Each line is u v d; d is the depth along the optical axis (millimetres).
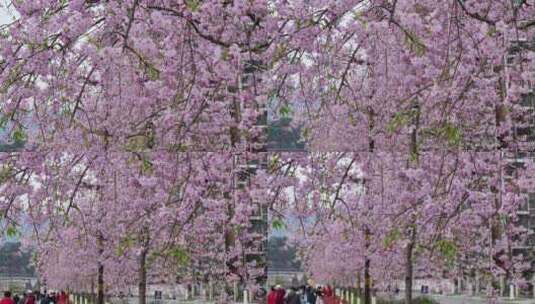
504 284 18234
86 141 11406
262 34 10953
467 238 16719
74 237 17688
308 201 13195
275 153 12688
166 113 10742
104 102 11828
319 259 24500
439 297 40438
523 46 11617
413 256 18438
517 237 18422
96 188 15070
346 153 15016
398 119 11133
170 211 11656
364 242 18500
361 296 30625
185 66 10836
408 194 13602
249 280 16344
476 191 12562
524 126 14383
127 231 13102
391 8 10172
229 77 10695
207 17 10422
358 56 12445
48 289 38219
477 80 10953
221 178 12469
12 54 9492
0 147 10742
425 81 11750
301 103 11492
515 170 12555
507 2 10625
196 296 31688
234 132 12461
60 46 9594
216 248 16344
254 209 12680
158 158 11648
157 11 10344
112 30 9914
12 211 11328
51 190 11422
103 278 22578
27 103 10617
